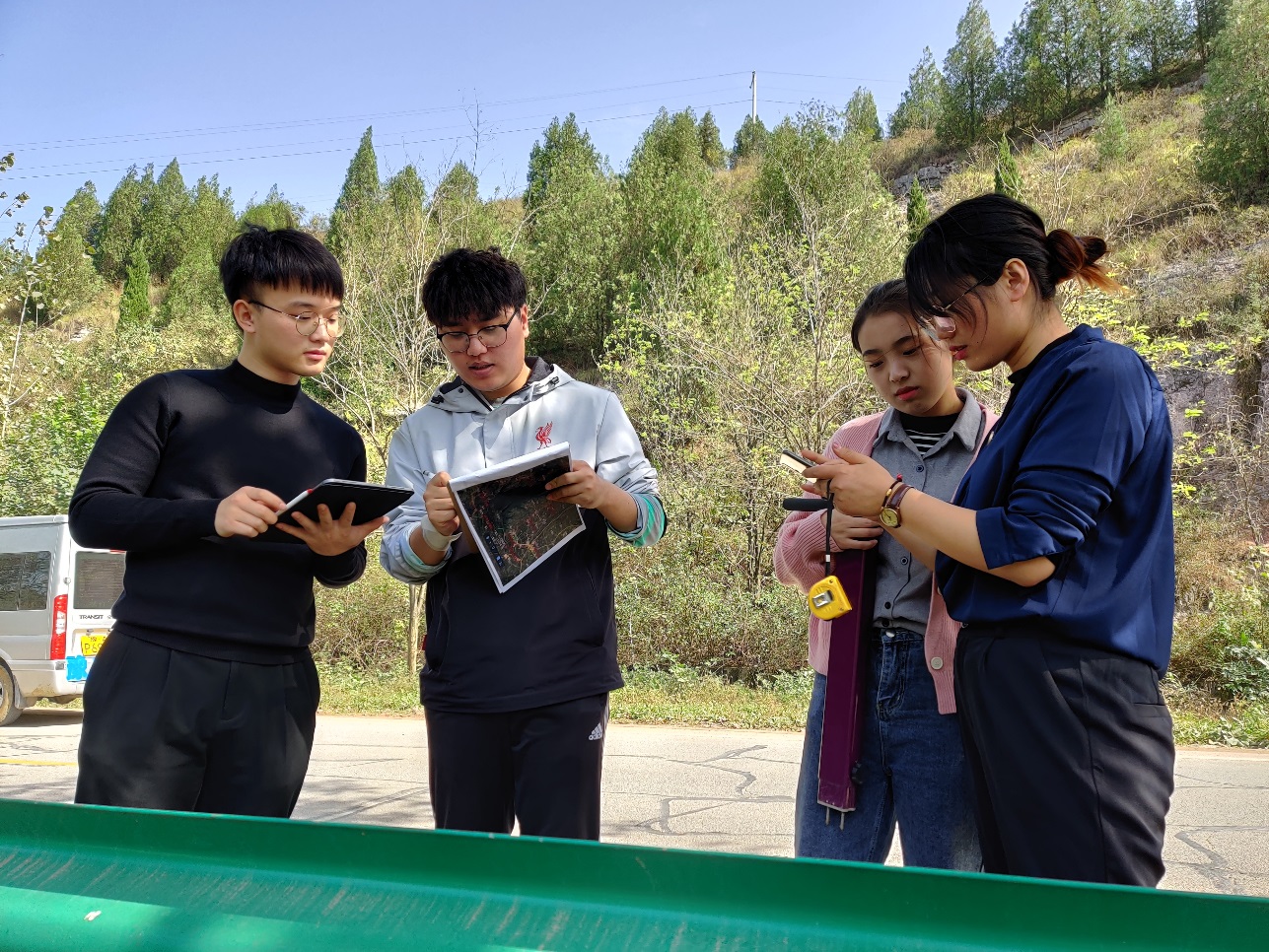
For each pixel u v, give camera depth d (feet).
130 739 6.88
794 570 8.36
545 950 3.27
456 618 7.78
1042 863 5.33
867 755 7.61
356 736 25.94
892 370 7.86
